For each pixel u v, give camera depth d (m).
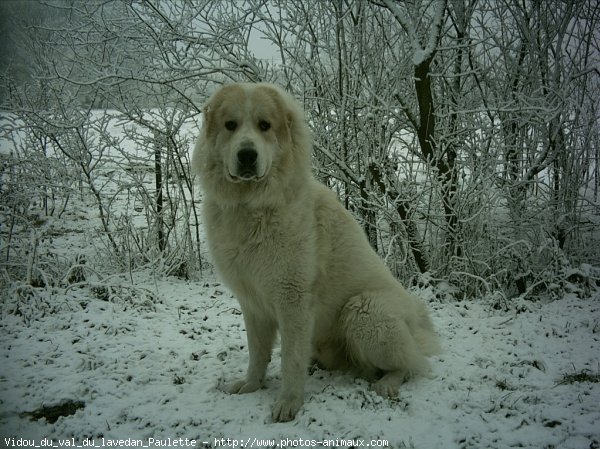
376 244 5.81
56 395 3.13
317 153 5.94
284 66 5.68
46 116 6.18
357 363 3.51
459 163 5.39
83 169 6.07
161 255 5.75
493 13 5.66
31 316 4.38
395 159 5.68
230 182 3.09
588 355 3.60
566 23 5.35
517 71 5.62
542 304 4.74
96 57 6.20
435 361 3.60
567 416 2.81
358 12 5.62
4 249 5.32
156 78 5.82
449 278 5.28
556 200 5.65
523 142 5.60
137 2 5.61
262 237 3.06
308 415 2.92
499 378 3.31
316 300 3.26
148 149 6.11
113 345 3.92
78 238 6.75
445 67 5.70
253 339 3.34
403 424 2.81
